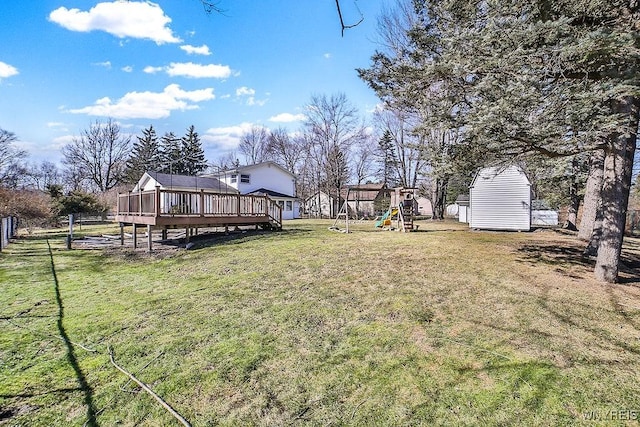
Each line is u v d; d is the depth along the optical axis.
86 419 2.31
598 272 5.15
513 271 5.73
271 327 3.79
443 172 5.68
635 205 21.03
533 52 3.90
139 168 40.03
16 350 3.36
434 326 3.65
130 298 5.11
